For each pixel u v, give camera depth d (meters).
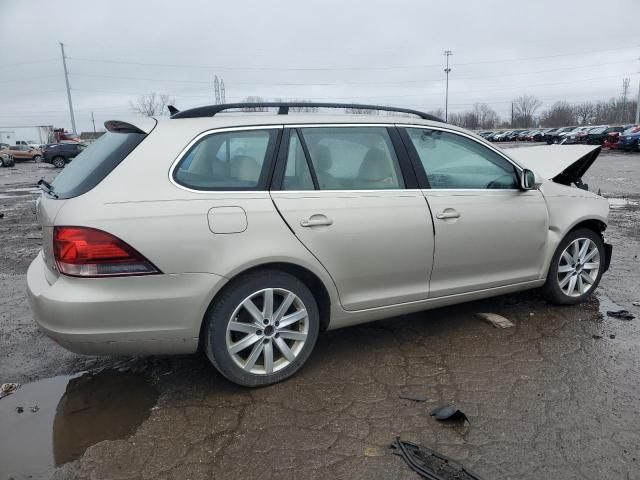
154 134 3.10
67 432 2.93
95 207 2.85
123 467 2.62
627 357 3.65
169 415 3.07
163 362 3.76
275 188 3.25
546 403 3.08
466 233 3.84
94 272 2.83
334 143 3.51
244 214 3.10
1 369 3.71
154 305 2.94
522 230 4.13
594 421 2.89
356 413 3.04
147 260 2.89
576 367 3.51
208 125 3.21
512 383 3.32
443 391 3.25
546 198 4.30
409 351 3.82
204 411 3.10
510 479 2.46
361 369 3.56
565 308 4.61
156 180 2.98
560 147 5.33
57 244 2.88
